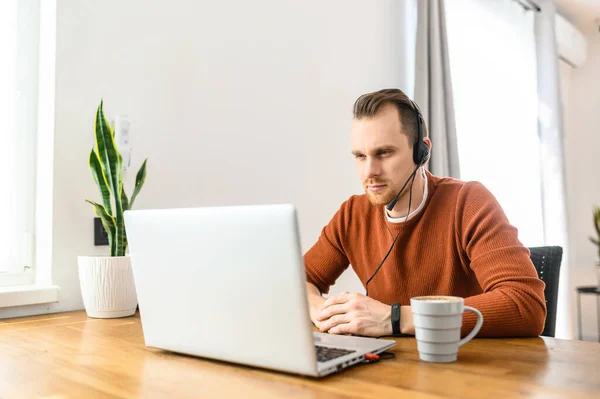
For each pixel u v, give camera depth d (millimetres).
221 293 849
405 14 3049
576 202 4949
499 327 1060
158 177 1831
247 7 2170
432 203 1430
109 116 1706
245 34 2160
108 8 1716
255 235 788
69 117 1614
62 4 1604
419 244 1421
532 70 4152
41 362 915
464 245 1340
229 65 2092
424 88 2789
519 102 4086
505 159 3916
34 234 1646
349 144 2656
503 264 1179
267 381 776
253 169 2168
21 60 1641
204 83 1997
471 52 3535
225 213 820
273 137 2260
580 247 4887
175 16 1908
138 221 955
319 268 1613
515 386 722
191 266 883
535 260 1587
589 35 4957
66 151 1604
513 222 3977
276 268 774
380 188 1340
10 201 1612
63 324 1323
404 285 1447
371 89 2791
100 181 1502
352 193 2666
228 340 856
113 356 957
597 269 4320
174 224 894
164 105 1862
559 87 4199
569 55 4625
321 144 2490
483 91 3662
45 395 724
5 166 1606
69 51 1619
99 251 1665
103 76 1697
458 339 877
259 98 2207
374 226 1544
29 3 1657
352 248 1597
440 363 862
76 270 1604
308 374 769
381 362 873
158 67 1849
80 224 1621
